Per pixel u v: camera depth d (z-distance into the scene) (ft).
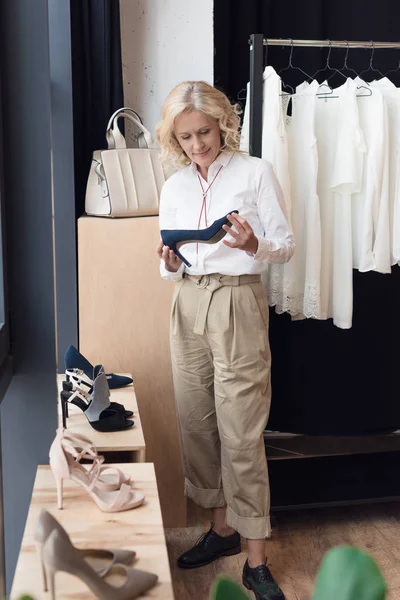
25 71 5.92
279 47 10.37
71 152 8.67
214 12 10.21
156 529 5.03
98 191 8.77
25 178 6.06
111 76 9.55
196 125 7.00
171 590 4.31
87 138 9.55
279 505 9.25
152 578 4.35
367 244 8.94
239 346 7.27
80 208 9.55
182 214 7.52
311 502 9.34
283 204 7.38
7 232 6.11
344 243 8.93
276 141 8.53
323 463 10.44
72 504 5.37
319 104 8.82
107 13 9.30
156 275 8.65
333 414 10.30
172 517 9.11
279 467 10.27
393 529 9.30
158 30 9.88
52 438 6.40
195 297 7.46
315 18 10.36
